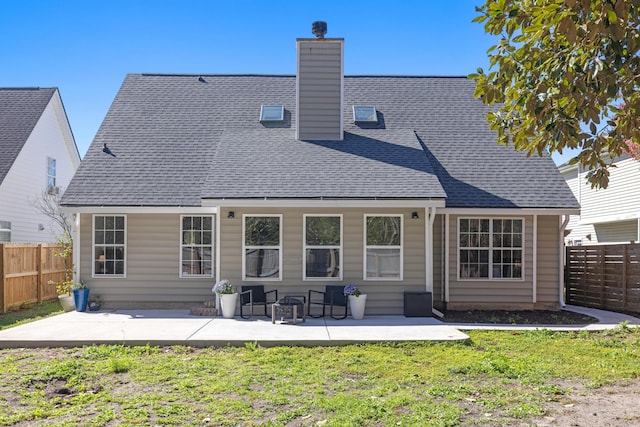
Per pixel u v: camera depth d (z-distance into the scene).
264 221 11.64
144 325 9.99
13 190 18.58
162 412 5.23
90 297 12.23
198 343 8.40
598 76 4.19
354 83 15.97
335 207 11.28
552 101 4.78
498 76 5.15
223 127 14.23
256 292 11.34
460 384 6.21
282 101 15.16
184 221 12.46
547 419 5.06
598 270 13.56
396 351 8.00
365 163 12.17
